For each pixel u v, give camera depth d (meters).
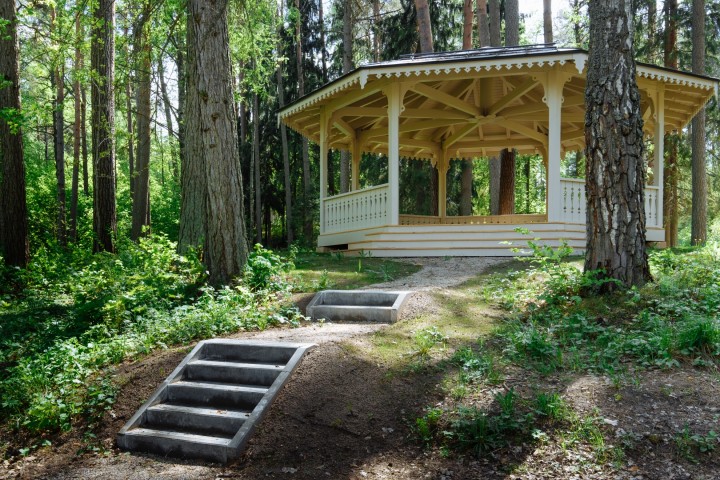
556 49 11.28
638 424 4.30
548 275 7.96
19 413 5.60
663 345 5.35
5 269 11.37
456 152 19.97
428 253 11.46
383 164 27.67
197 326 6.84
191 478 4.34
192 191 10.91
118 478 4.42
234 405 5.21
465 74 11.49
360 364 5.43
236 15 12.70
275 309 7.41
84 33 14.09
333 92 12.39
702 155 17.05
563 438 4.27
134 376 5.83
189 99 10.99
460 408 4.64
